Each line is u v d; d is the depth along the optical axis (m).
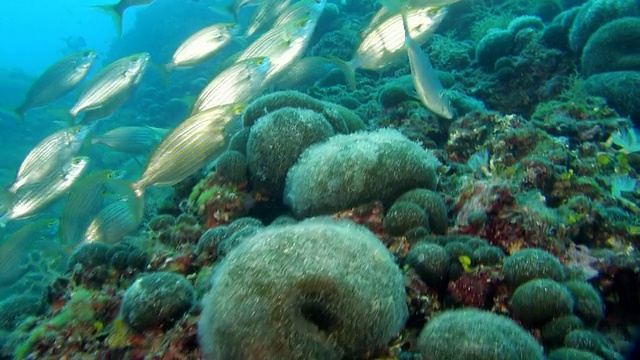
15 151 3.08
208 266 0.56
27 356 0.47
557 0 1.70
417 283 0.45
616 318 0.47
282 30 0.86
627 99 0.94
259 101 0.78
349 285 0.34
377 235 0.53
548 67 1.21
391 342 0.38
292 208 0.63
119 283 0.62
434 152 0.84
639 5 1.12
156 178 0.66
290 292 0.33
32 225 0.92
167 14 4.05
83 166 0.96
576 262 0.49
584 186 0.62
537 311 0.40
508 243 0.51
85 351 0.47
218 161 0.73
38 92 1.05
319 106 0.78
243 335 0.32
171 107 2.74
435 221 0.54
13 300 0.79
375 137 0.60
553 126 0.86
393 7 0.78
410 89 1.14
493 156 0.71
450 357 0.33
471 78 1.34
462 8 1.79
